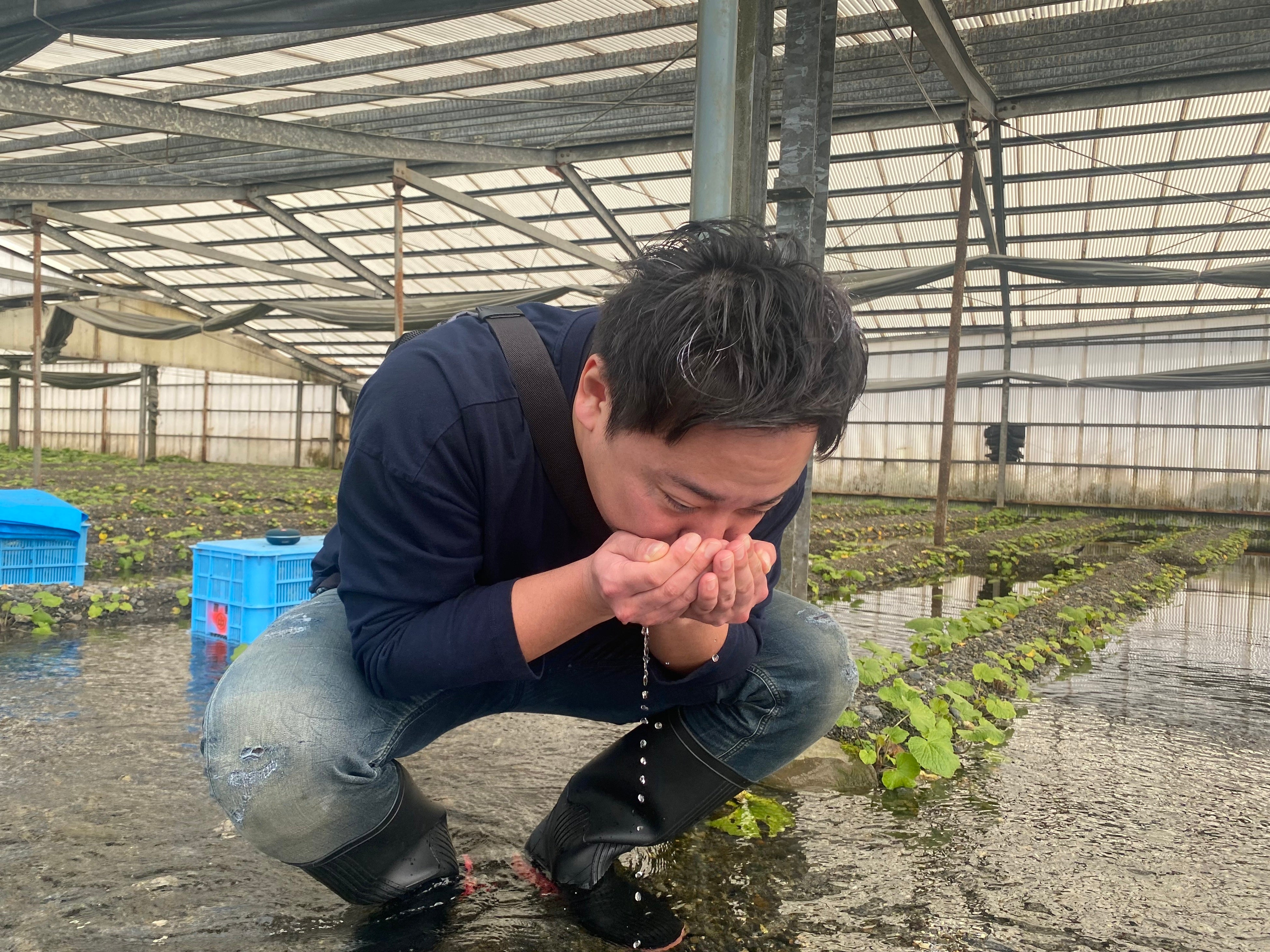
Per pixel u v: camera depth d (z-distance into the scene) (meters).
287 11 6.47
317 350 30.59
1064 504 26.03
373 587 1.48
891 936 2.00
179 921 1.95
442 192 13.45
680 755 2.00
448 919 1.98
